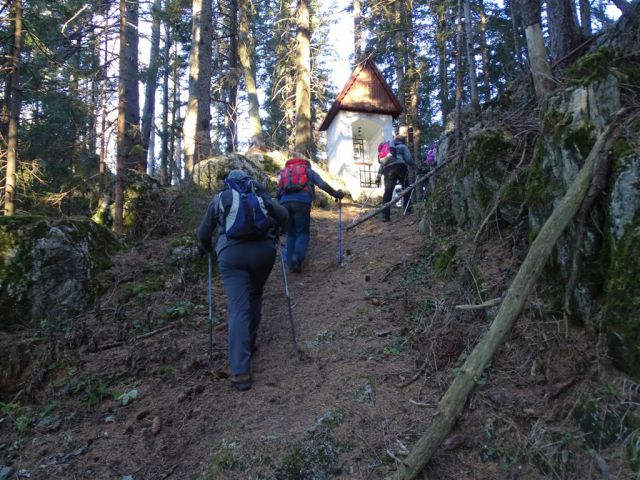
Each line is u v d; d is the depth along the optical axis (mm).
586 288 3246
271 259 4082
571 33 5699
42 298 4934
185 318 4953
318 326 4586
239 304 3865
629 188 3010
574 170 3555
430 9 10922
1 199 8070
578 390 2900
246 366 3738
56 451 3254
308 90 16016
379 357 3848
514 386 3143
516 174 4590
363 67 16891
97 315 4914
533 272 3070
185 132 12305
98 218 7648
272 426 3223
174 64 20438
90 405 3717
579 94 3691
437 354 3666
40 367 4074
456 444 2861
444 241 5391
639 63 4031
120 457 3176
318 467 2908
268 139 24906
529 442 2760
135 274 5723
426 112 20453
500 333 2947
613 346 2914
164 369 4066
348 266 6098
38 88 10289
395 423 3121
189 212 7770
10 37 8664
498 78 14844
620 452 2559
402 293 4832
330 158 17828
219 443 3135
